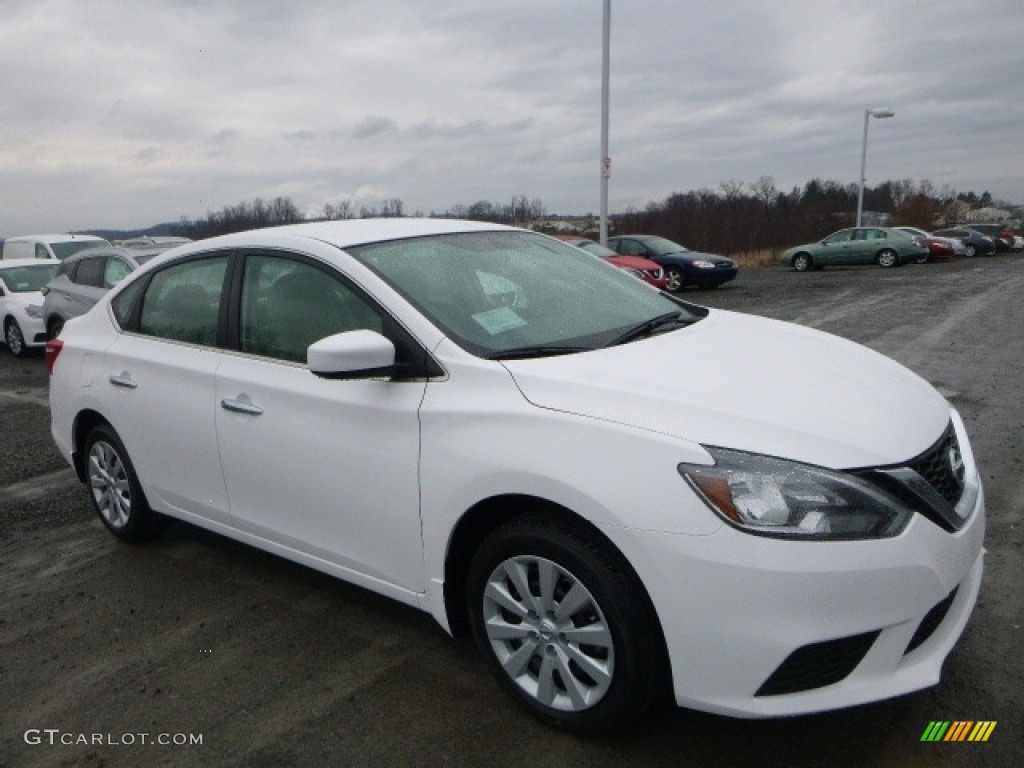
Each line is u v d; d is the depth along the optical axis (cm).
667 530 231
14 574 425
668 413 248
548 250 388
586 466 245
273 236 363
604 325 326
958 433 297
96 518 504
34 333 1180
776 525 225
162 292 411
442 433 279
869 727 266
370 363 278
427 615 357
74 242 1691
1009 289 1725
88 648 345
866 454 238
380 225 367
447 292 319
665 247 2058
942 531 240
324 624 354
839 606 223
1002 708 272
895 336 1075
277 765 264
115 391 416
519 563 270
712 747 260
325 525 326
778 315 1351
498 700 291
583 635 256
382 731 277
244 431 346
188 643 344
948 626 254
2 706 307
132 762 270
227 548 445
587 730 263
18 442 701
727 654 229
